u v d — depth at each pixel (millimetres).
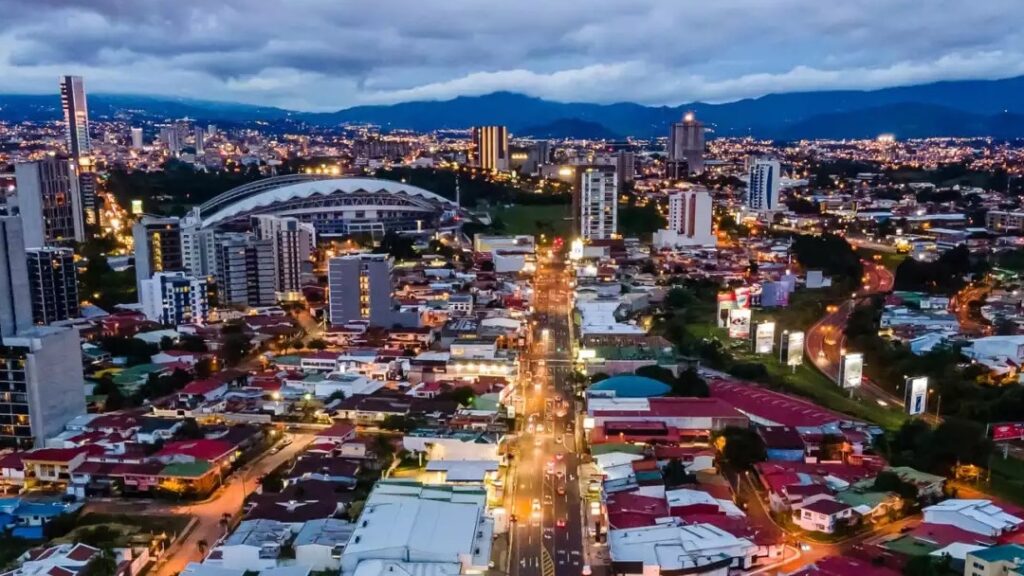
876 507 162750
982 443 186875
